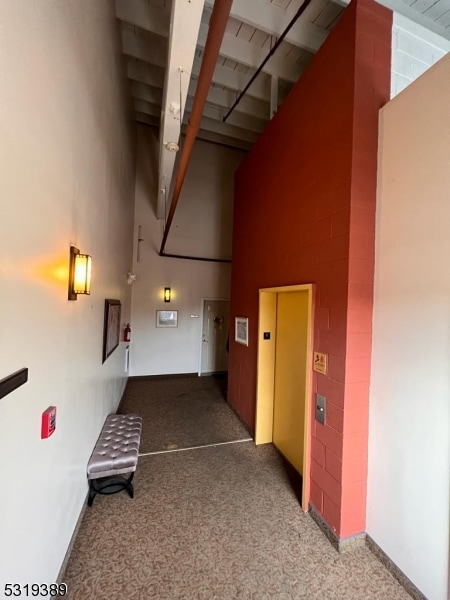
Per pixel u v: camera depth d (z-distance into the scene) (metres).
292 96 2.66
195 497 2.37
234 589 1.61
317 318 2.19
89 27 1.88
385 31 1.99
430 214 1.58
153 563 1.75
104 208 2.65
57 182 1.38
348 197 1.90
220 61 3.67
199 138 6.04
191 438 3.42
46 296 1.29
